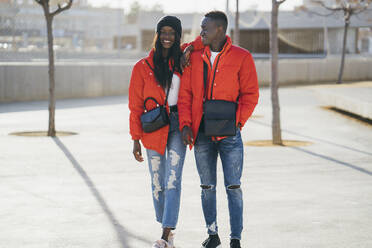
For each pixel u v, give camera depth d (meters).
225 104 5.02
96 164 9.92
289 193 7.63
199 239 5.59
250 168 9.57
